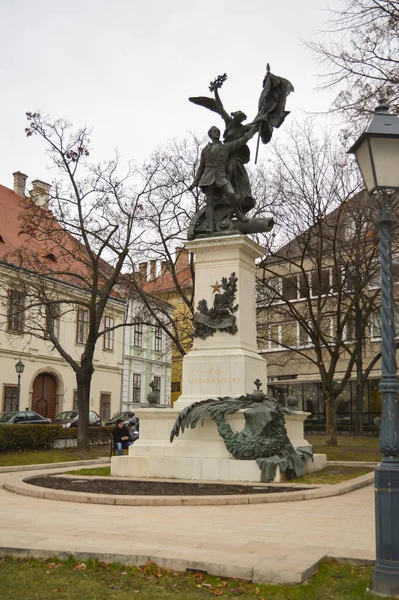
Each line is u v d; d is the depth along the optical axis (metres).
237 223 16.05
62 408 41.22
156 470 13.71
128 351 49.31
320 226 24.92
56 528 8.17
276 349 46.12
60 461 20.77
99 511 9.80
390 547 5.72
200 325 15.16
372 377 41.12
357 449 24.41
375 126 6.57
